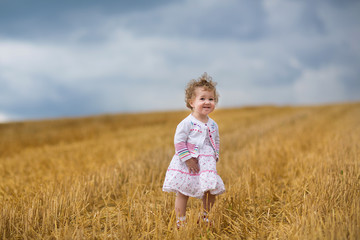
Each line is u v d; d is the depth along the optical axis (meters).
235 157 6.89
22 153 10.26
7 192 5.05
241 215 3.68
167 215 3.58
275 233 3.11
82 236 2.98
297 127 13.37
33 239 3.11
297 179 4.87
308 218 3.01
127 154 7.86
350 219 2.87
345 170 4.66
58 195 4.14
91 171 5.64
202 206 3.32
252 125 16.19
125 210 3.97
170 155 7.25
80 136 15.38
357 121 15.87
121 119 27.34
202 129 3.24
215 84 3.30
